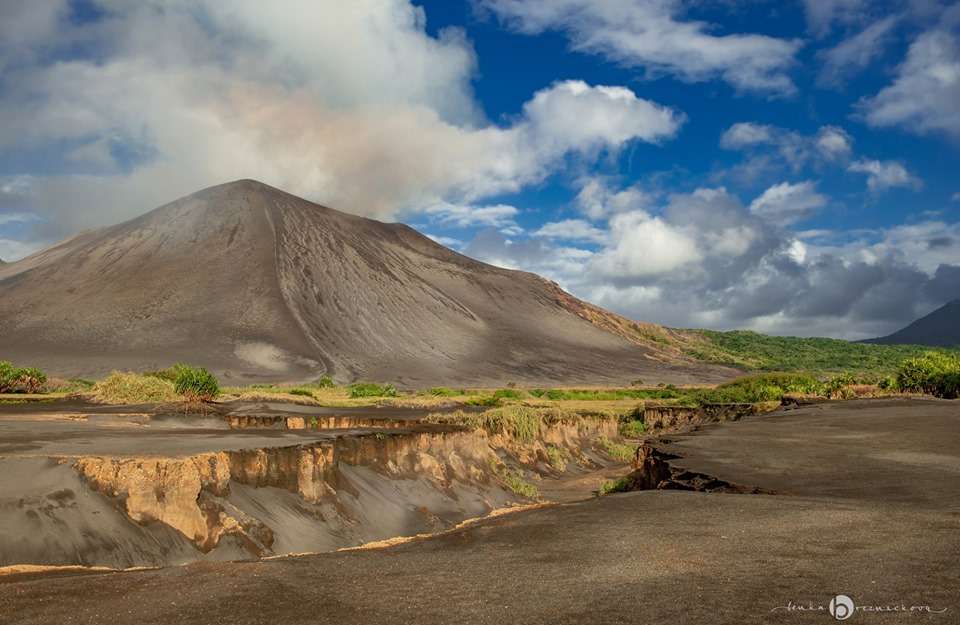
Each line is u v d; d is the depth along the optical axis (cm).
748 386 6153
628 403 7012
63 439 1648
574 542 905
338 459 1722
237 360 13112
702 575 707
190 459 1229
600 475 2981
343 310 17262
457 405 5119
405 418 3116
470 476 2239
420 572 777
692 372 18950
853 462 1563
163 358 12725
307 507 1447
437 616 614
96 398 3478
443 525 1766
